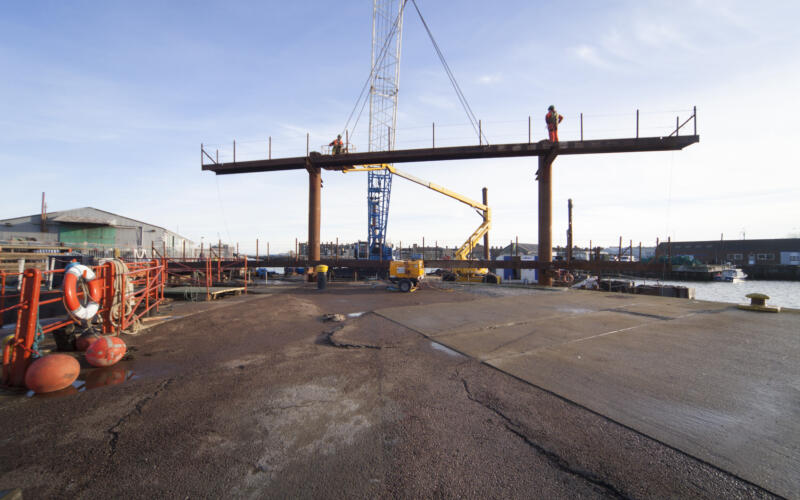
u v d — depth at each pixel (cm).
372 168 3167
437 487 250
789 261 7244
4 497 197
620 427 342
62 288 542
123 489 248
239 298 1372
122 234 3756
